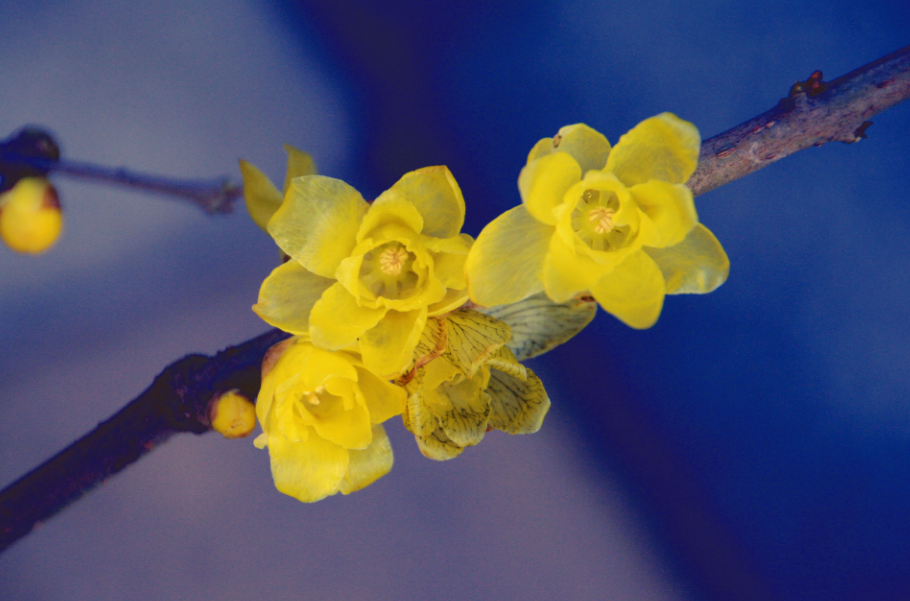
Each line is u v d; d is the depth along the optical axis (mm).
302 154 255
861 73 265
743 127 266
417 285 248
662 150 245
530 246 245
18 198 258
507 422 255
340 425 250
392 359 246
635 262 245
